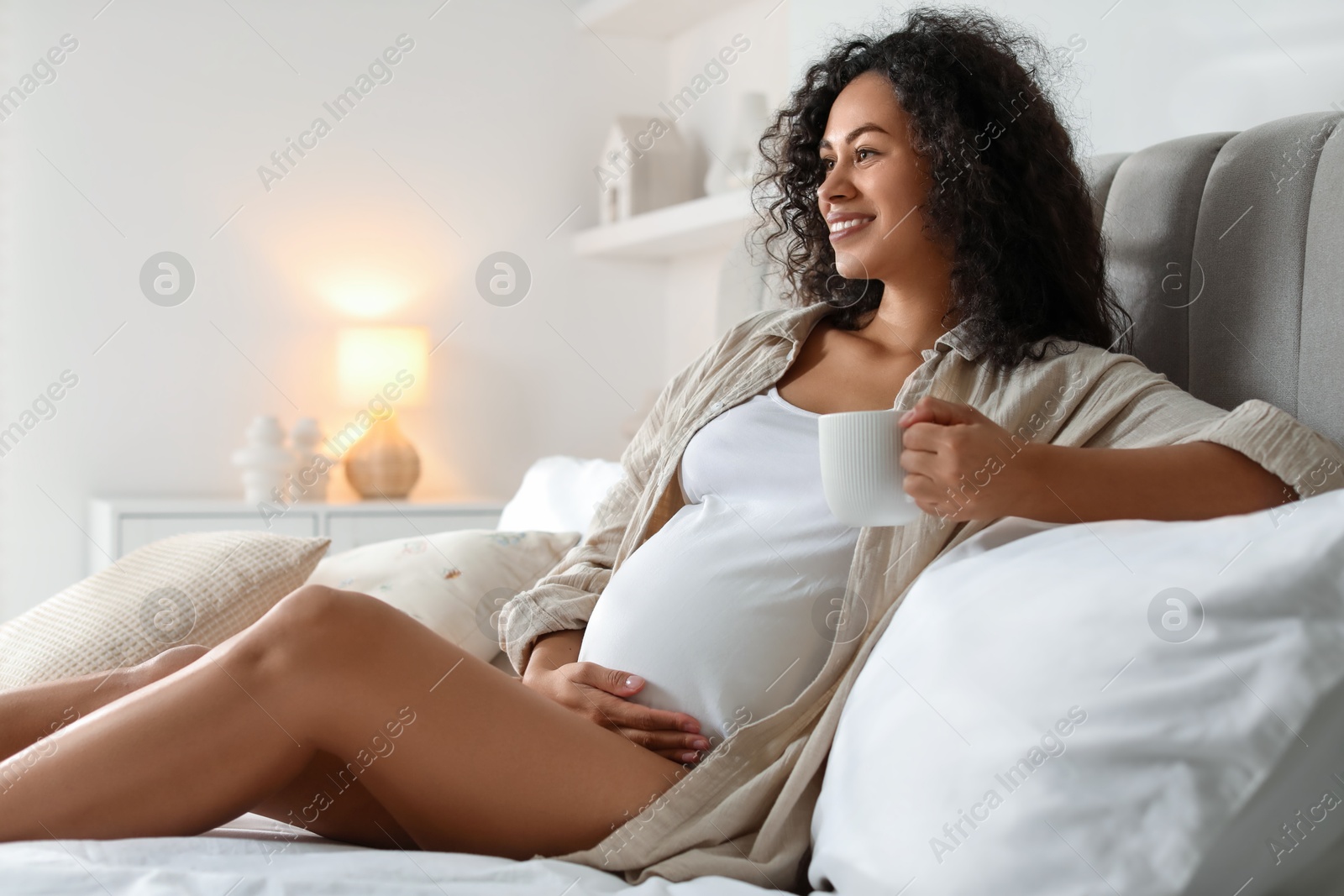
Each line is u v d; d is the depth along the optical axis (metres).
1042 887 0.67
